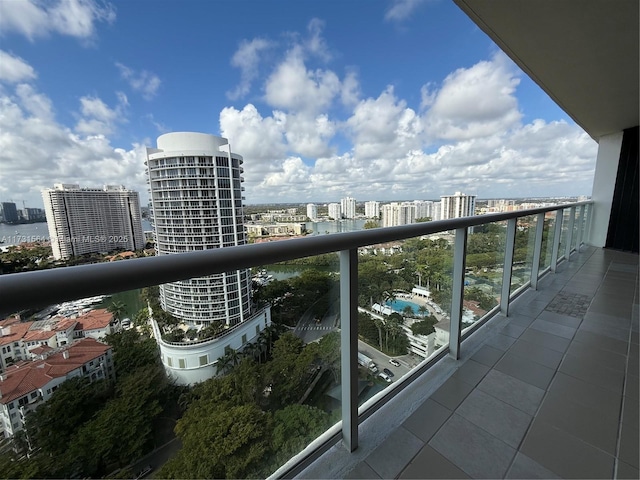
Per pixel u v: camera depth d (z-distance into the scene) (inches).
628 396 48.1
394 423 43.8
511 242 79.5
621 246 180.9
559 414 44.6
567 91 109.5
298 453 35.5
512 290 91.6
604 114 140.6
